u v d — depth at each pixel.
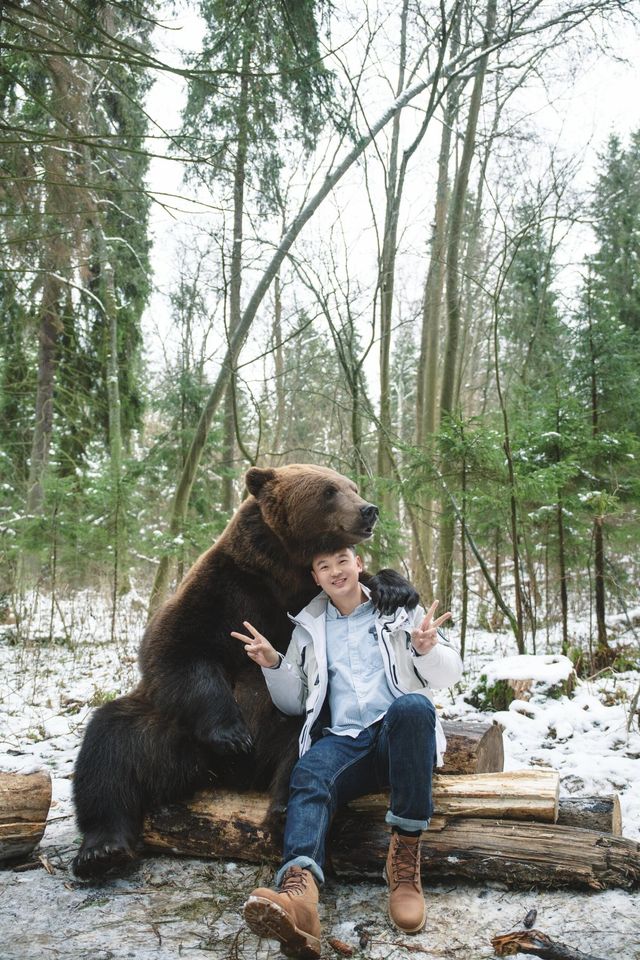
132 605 11.86
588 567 7.94
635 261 14.95
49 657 8.41
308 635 3.50
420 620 3.45
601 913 2.88
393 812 2.97
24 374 17.34
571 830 3.14
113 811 3.49
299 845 2.84
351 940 2.81
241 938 2.85
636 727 5.23
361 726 3.22
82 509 11.62
